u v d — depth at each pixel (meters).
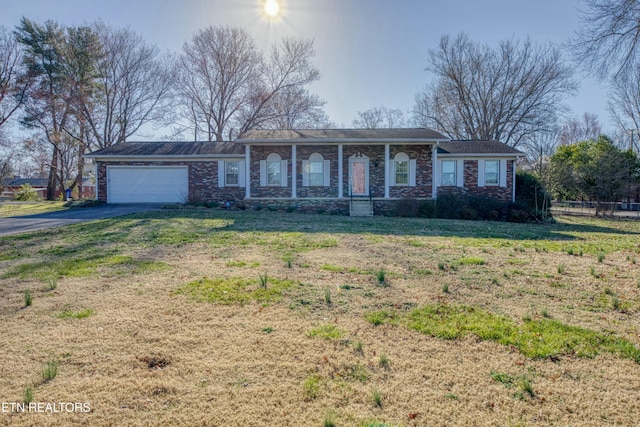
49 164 32.28
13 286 5.17
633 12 10.11
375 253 7.48
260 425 2.38
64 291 4.95
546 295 4.93
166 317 4.09
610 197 23.36
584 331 3.77
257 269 6.13
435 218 16.25
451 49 32.06
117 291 4.96
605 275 5.91
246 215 14.55
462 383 2.86
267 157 19.11
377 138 17.62
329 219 14.01
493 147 20.33
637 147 30.44
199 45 31.33
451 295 4.89
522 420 2.43
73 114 28.92
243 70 32.12
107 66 29.95
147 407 2.54
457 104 33.00
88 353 3.27
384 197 18.22
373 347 3.44
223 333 3.71
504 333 3.73
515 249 8.10
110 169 19.83
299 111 33.31
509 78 31.17
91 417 2.43
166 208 16.98
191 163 19.92
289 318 4.09
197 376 2.93
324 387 2.79
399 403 2.61
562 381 2.89
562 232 11.74
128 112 31.47
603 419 2.45
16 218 13.43
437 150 19.75
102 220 12.33
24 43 28.16
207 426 2.37
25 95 27.91
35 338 3.55
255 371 3.01
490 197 19.09
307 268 6.21
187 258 6.94
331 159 19.02
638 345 3.49
